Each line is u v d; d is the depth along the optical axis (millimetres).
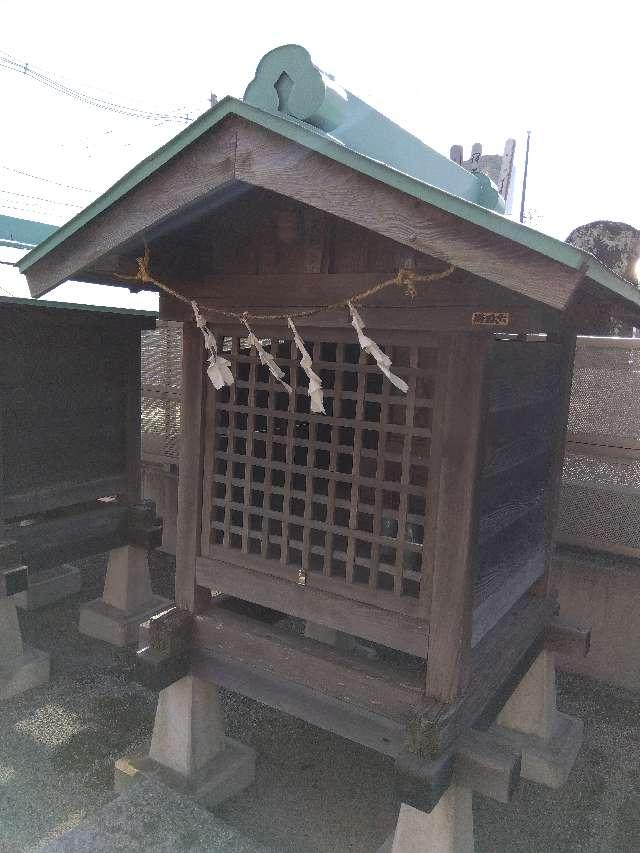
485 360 2268
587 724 4418
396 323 2385
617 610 4781
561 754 3879
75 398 4918
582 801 3688
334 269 2578
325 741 4168
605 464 4891
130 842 2873
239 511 3312
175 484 7086
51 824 3316
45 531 4805
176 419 7020
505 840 3367
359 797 3652
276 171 2070
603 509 4957
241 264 2844
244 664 3098
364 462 3393
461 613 2424
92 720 4281
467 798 2781
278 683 2994
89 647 5320
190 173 2232
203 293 2889
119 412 5301
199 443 3094
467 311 2227
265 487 2930
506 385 2551
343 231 2531
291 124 1986
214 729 3568
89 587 6512
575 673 5020
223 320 2873
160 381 7051
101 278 2947
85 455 5047
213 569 3141
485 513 2570
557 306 1702
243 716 4418
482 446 2354
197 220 2689
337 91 2553
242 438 3250
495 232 1729
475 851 3283
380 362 2145
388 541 2588
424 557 2504
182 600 3281
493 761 2443
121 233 2422
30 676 4652
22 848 3146
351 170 1951
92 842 2861
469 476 2336
